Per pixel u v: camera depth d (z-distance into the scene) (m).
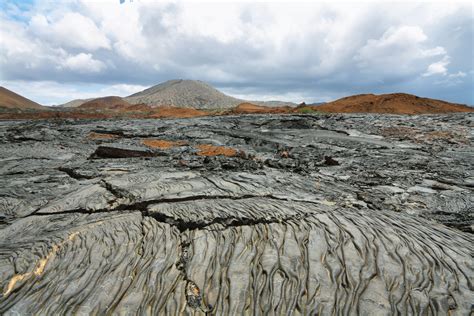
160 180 8.39
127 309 4.01
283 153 13.27
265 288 4.24
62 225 6.14
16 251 5.09
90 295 4.20
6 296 4.25
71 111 51.12
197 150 14.40
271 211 6.09
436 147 13.94
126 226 5.86
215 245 5.18
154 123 25.50
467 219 6.05
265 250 4.98
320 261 4.68
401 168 10.18
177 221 5.87
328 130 19.38
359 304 3.90
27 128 21.92
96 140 17.72
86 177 9.60
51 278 4.53
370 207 6.57
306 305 3.96
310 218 5.88
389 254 4.75
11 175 10.10
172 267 4.74
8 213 6.90
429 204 6.79
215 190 7.44
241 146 15.89
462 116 21.56
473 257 4.67
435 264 4.52
